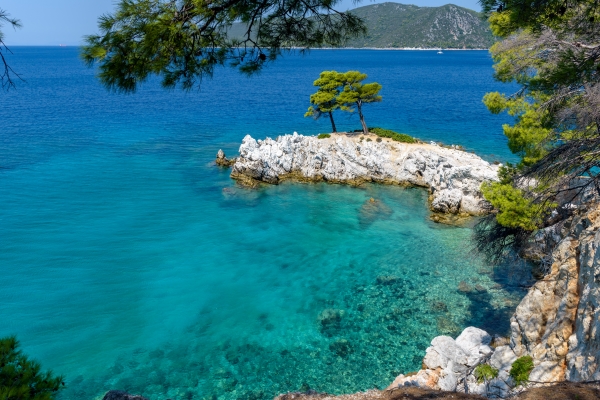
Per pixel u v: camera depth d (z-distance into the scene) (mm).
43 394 8219
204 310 28656
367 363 23359
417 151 53656
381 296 30062
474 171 44031
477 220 42750
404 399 14219
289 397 16656
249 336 25906
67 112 98812
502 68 24453
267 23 9555
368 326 26656
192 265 34656
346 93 58625
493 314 27359
